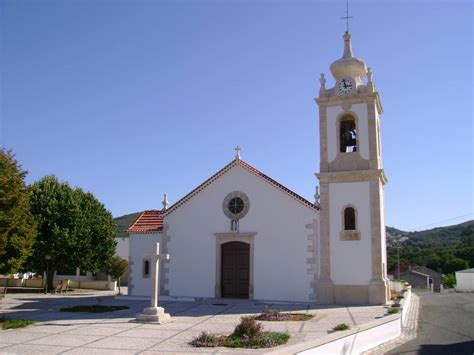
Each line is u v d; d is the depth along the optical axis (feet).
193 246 94.63
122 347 43.09
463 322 67.36
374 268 83.46
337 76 93.04
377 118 92.63
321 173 88.58
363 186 86.48
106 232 141.90
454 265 262.06
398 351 46.78
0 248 59.16
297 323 58.70
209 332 51.75
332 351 41.19
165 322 59.82
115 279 163.12
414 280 247.50
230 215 93.04
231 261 92.53
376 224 84.53
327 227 86.99
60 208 134.00
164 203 99.71
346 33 96.07
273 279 88.38
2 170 62.54
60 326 56.44
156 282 61.98
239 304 83.15
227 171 94.73
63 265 135.64
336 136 90.48
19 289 148.46
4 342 45.68
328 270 85.56
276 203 90.58
